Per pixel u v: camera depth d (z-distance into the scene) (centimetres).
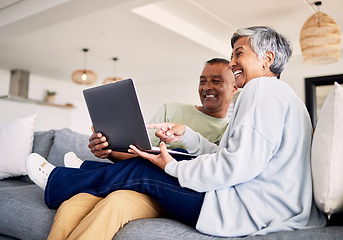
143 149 129
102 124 144
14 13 427
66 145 228
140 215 122
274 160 110
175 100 861
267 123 108
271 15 484
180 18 503
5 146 233
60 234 115
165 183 120
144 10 449
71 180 138
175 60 673
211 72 201
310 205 107
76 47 603
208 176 108
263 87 114
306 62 418
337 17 487
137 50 610
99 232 106
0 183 222
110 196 115
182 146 195
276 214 106
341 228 101
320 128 110
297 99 119
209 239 101
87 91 144
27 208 152
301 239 93
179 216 122
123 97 125
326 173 104
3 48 630
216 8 464
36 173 153
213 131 201
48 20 422
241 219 106
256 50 132
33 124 247
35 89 882
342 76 609
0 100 728
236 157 104
